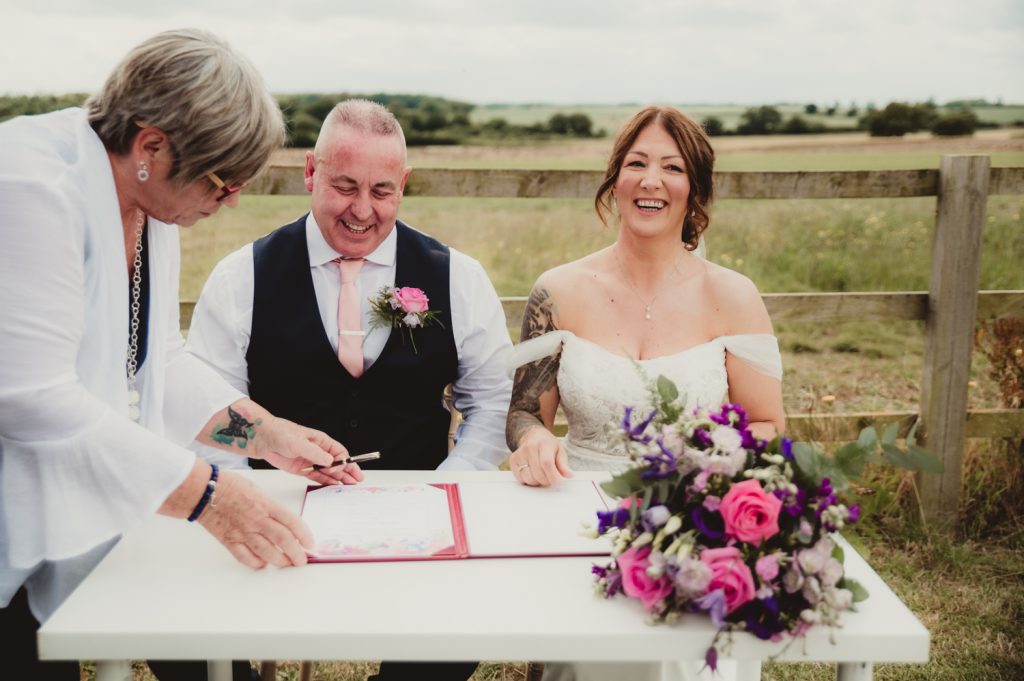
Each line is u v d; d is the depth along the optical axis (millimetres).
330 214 2518
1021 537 3916
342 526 1863
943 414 3998
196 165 1689
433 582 1653
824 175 3971
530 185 3859
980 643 3146
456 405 2939
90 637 1473
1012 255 8305
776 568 1435
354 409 2691
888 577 3572
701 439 1564
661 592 1504
